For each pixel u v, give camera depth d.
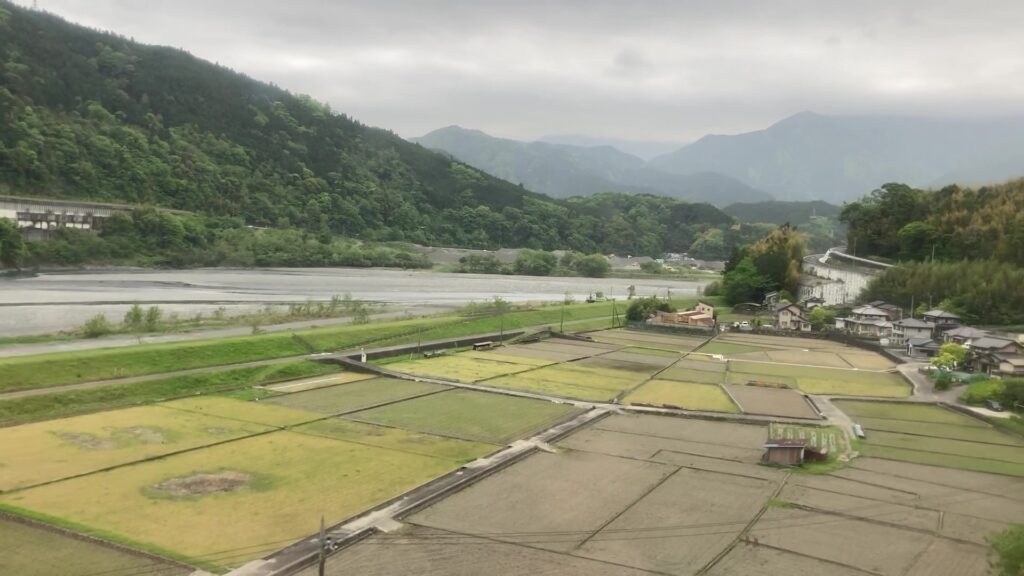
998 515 39.09
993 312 109.56
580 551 32.75
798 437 53.94
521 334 107.62
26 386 54.72
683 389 73.12
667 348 103.81
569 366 84.44
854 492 42.19
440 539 33.38
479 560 31.31
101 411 52.44
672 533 35.22
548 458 47.03
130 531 32.03
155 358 65.31
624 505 38.81
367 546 32.19
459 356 88.50
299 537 32.41
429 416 56.62
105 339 80.06
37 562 28.66
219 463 42.41
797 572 31.41
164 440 46.34
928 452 51.53
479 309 125.25
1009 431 58.19
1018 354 78.62
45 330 85.75
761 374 83.81
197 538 31.70
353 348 85.50
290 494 37.91
